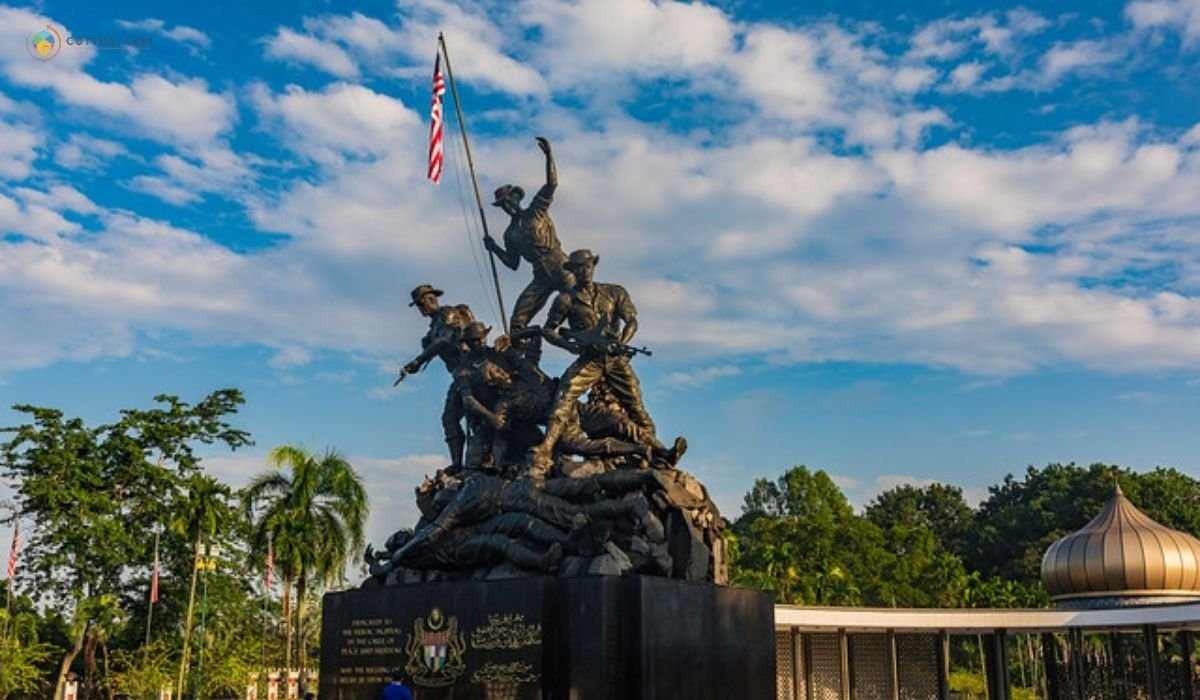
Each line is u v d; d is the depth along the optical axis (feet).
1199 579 183.83
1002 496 448.24
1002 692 175.52
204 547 214.69
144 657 205.67
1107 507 195.72
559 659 60.13
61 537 200.64
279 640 239.71
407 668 64.34
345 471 201.16
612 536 65.62
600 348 74.79
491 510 69.31
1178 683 228.84
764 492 434.71
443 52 88.43
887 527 453.99
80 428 212.43
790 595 311.47
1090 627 169.37
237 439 226.99
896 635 189.88
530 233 80.43
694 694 61.93
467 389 76.18
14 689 201.46
